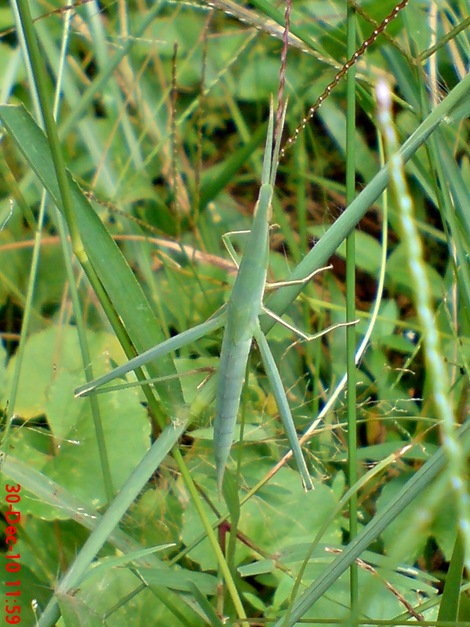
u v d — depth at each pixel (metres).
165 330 0.42
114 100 0.47
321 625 0.35
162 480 0.38
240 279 0.33
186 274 0.44
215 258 0.44
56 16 0.46
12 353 0.43
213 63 0.48
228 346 0.33
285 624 0.32
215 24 0.49
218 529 0.37
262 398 0.41
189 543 0.37
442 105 0.32
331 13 0.43
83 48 0.48
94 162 0.45
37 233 0.38
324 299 0.44
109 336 0.40
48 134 0.31
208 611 0.33
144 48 0.48
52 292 0.44
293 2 0.43
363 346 0.38
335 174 0.50
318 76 0.46
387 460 0.32
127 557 0.32
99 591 0.36
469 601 0.36
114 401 0.38
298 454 0.34
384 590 0.36
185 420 0.33
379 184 0.32
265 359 0.34
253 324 0.33
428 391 0.41
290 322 0.42
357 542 0.32
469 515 0.25
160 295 0.43
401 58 0.37
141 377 0.33
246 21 0.37
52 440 0.38
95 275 0.33
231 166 0.44
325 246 0.33
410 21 0.41
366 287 0.47
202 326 0.34
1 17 0.46
